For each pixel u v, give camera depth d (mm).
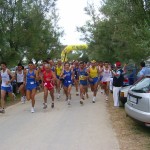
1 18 18250
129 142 8055
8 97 16828
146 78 9430
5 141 8242
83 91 14766
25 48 20016
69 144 7891
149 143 7926
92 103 14977
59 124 10227
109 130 9359
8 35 18500
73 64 20125
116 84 13500
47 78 13391
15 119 11156
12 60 18969
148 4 12961
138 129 9438
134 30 13234
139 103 8703
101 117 11352
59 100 16234
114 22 16547
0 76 12719
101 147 7613
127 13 13648
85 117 11391
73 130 9375
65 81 15039
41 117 11461
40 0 20891
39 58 27797
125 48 21266
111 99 16344
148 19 12453
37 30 19969
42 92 20797
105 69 15789
